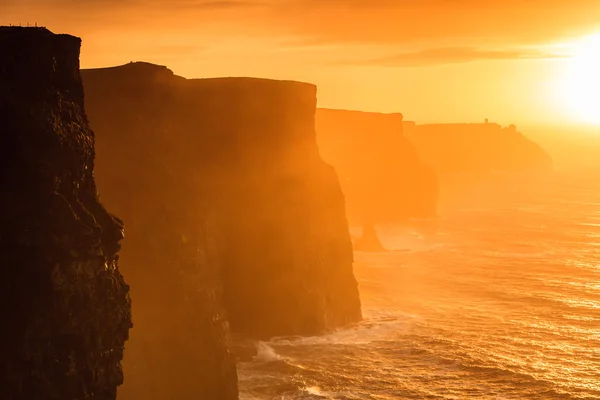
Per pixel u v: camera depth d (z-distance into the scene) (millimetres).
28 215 45844
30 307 45469
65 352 46438
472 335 106438
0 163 45938
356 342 102375
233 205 104562
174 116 89188
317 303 105688
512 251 178875
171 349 70250
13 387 44875
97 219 48938
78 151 48094
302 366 92438
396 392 85188
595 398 84938
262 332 102375
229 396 74438
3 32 48375
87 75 83438
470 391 86125
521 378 89938
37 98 47719
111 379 48688
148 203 73500
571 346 102562
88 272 47156
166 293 70875
